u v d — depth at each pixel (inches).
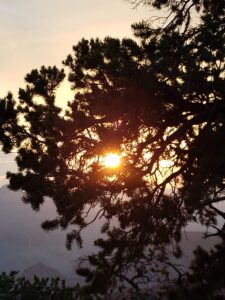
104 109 430.0
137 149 456.1
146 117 436.1
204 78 394.3
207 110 423.8
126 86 409.4
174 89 411.2
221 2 469.7
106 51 420.5
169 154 479.2
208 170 361.4
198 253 324.2
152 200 436.5
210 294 303.4
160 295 335.3
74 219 471.5
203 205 356.2
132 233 417.1
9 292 382.9
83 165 468.8
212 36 418.9
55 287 389.1
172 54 412.8
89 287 349.4
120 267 384.2
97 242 409.1
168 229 415.8
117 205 438.9
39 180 482.3
